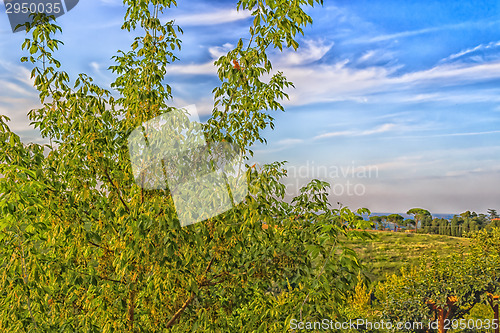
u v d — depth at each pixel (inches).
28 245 90.5
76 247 105.0
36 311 105.7
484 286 267.4
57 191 101.3
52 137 135.3
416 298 269.7
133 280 105.9
